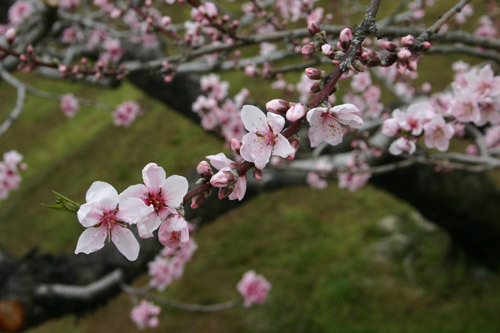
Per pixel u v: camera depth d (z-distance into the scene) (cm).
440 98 238
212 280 607
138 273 327
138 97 960
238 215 691
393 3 793
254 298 403
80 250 101
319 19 247
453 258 549
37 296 296
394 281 551
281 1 344
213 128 325
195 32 232
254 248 634
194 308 370
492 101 177
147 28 238
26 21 332
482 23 436
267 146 107
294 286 571
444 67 761
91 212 99
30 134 951
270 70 245
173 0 210
